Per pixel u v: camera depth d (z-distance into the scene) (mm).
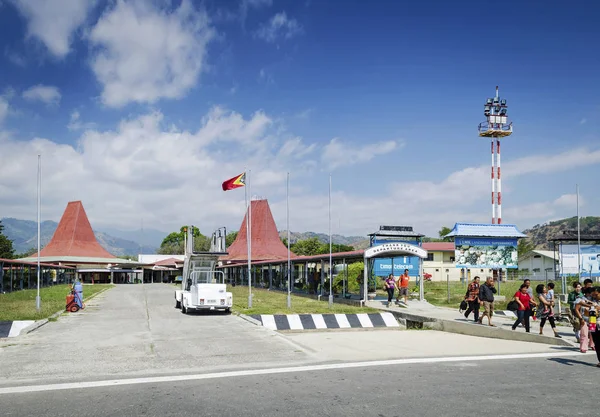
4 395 8688
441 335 18000
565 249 27094
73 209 104938
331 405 7863
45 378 10164
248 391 8875
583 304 13633
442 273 64875
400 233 35125
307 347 14203
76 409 7730
